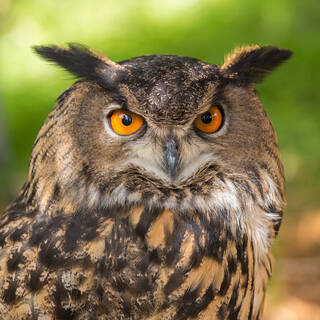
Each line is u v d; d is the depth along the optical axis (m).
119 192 3.00
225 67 3.03
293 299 3.48
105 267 2.97
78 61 3.03
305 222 3.98
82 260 2.97
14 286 2.97
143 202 3.01
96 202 3.00
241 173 3.03
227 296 3.00
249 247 3.02
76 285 2.97
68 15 5.86
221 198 3.02
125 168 3.01
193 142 3.03
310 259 3.66
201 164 3.03
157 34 5.57
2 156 4.36
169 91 3.01
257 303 3.04
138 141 3.02
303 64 5.04
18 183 4.34
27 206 3.01
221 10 5.62
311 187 4.33
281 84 4.98
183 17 5.62
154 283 2.98
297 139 4.59
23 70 5.55
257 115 3.03
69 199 3.00
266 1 5.51
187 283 2.98
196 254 2.99
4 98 5.16
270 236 3.05
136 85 3.01
